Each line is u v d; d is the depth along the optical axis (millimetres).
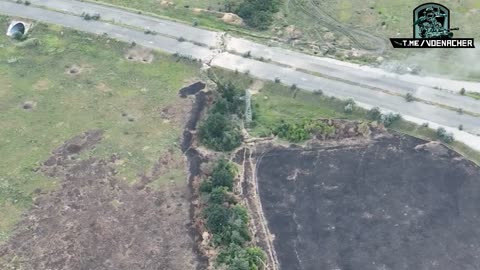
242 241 48312
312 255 47781
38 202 53344
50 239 50094
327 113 60719
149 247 49250
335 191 52719
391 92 62312
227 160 56156
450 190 52250
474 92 62094
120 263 48094
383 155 55812
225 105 60781
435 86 62906
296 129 57844
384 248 48000
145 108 62812
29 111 62750
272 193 52875
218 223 49375
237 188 53406
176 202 52875
